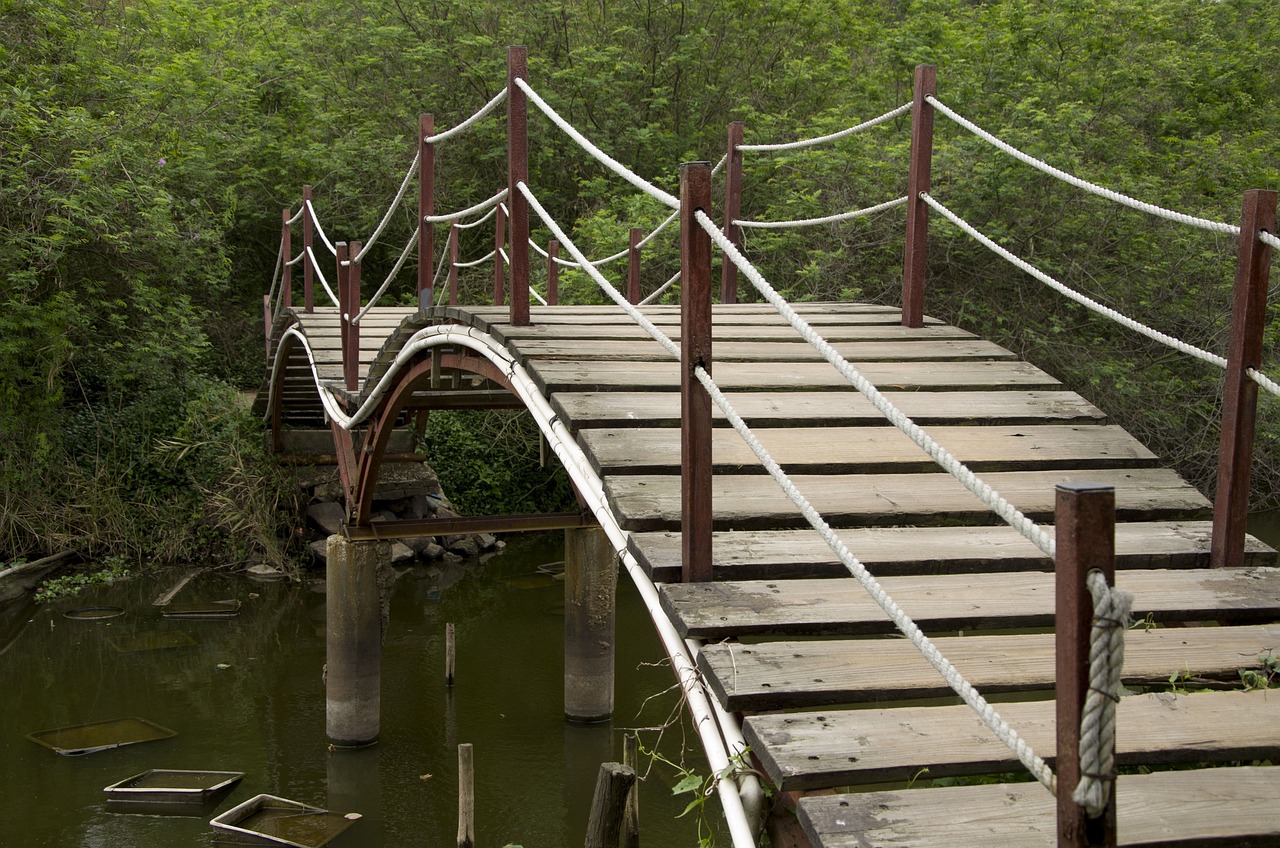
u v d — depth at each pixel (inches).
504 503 746.2
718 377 189.0
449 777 375.9
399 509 684.7
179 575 630.5
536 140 834.2
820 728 103.3
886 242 577.0
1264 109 728.3
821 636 144.5
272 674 482.0
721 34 877.2
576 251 197.6
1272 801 95.5
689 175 126.3
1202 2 778.2
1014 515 71.5
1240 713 108.3
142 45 745.0
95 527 629.0
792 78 812.0
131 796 349.7
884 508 145.9
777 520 142.8
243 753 394.6
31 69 629.9
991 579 132.0
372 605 399.2
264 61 827.4
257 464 665.0
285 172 821.9
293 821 334.3
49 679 470.0
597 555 419.5
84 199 583.8
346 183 821.2
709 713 115.6
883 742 100.8
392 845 323.9
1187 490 157.4
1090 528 63.6
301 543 658.8
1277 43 753.6
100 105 670.5
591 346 205.6
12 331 596.4
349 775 376.5
